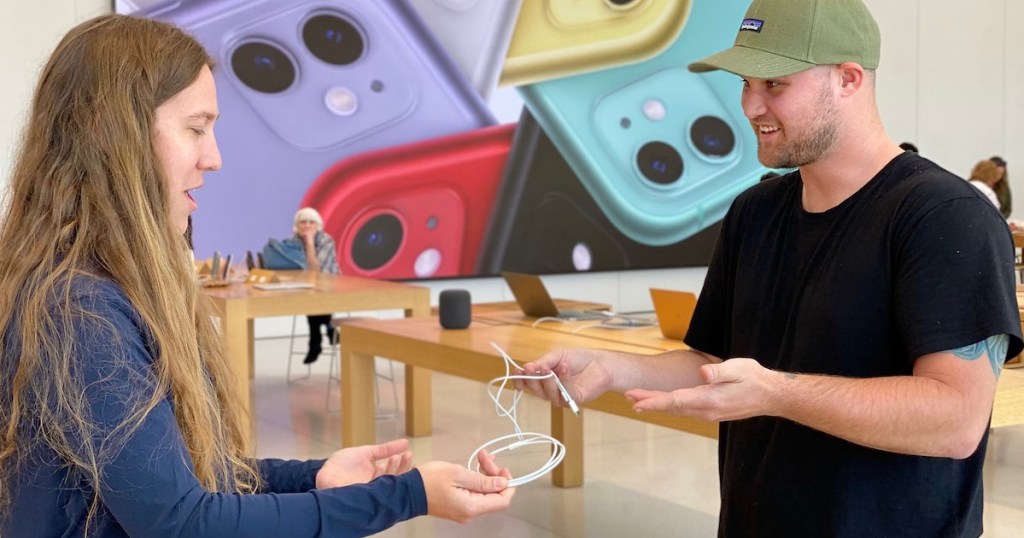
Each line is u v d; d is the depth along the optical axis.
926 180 1.49
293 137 8.47
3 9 7.42
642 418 2.75
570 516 3.88
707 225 10.55
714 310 1.85
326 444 4.91
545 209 9.65
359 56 8.70
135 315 1.19
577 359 1.77
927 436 1.39
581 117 9.77
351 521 1.24
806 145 1.56
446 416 5.53
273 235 8.46
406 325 3.95
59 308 1.14
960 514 1.52
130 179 1.22
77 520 1.18
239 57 8.21
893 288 1.49
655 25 10.04
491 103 9.30
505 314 4.17
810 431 1.57
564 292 9.89
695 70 1.66
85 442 1.11
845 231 1.57
